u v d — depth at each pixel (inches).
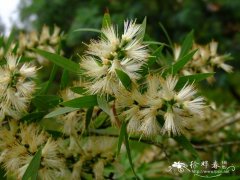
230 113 14.1
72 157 8.6
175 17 24.5
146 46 7.4
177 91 7.2
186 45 9.5
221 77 21.0
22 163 7.7
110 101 7.4
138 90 7.1
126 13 23.3
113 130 9.4
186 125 7.0
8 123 8.4
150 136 7.3
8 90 7.6
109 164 8.9
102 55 6.9
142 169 11.2
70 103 7.1
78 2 23.6
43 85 8.9
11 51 9.3
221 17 25.7
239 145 13.0
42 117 8.3
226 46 25.2
